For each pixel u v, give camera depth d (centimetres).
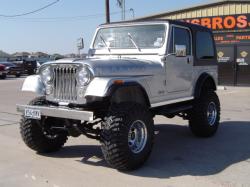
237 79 2139
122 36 761
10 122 1018
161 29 725
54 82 633
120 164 582
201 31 846
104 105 620
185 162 658
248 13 2073
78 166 636
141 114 604
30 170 615
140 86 633
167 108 759
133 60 668
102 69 595
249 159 677
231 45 2138
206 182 560
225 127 966
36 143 687
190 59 793
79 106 612
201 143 796
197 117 826
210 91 868
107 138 573
